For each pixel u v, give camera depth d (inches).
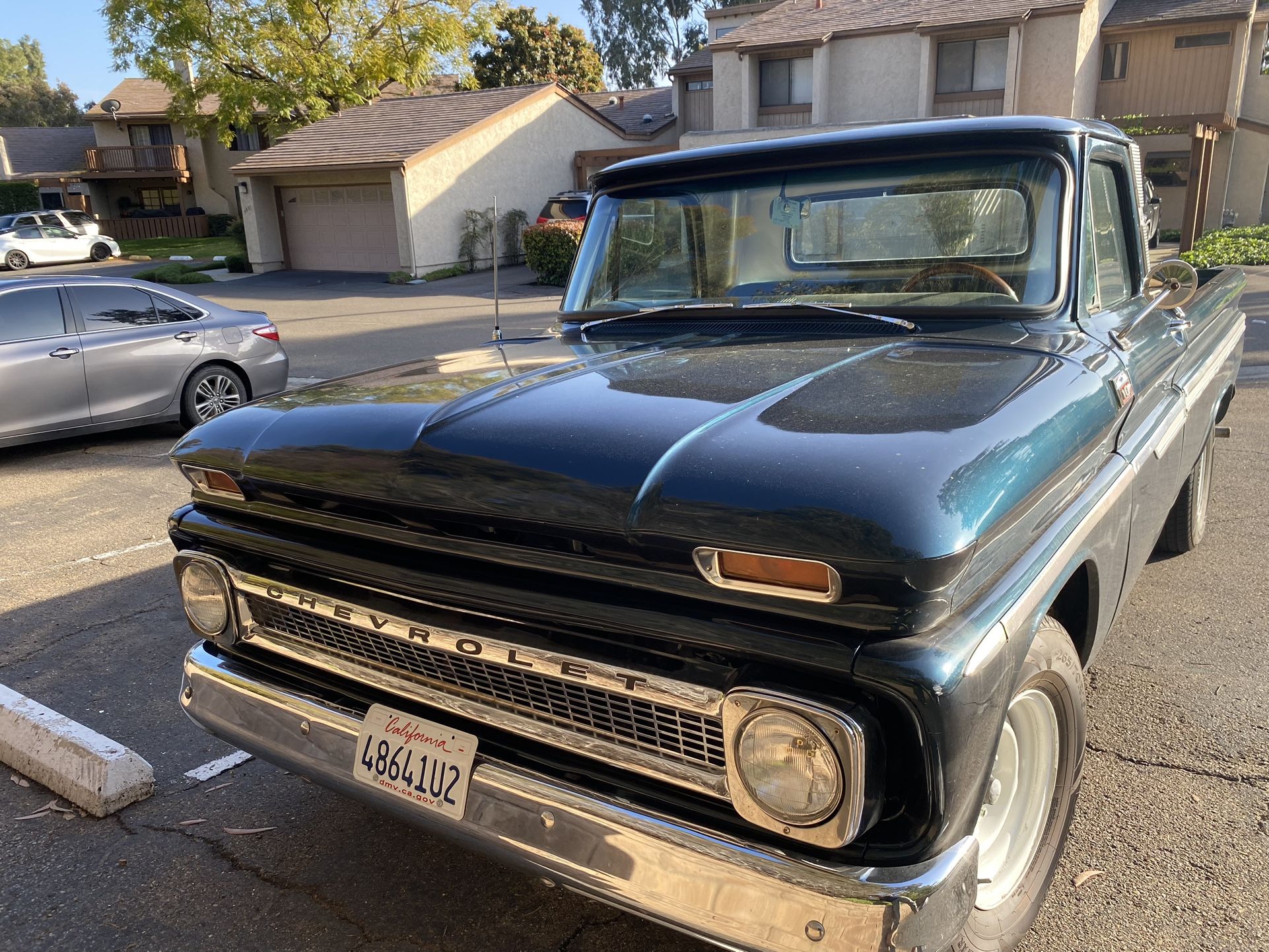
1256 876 98.2
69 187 1640.0
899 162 110.1
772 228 118.3
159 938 97.1
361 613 81.1
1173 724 127.0
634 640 67.5
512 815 72.6
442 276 917.2
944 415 70.0
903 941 58.4
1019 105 877.8
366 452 77.8
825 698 59.9
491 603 72.1
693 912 64.0
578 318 130.6
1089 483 88.3
